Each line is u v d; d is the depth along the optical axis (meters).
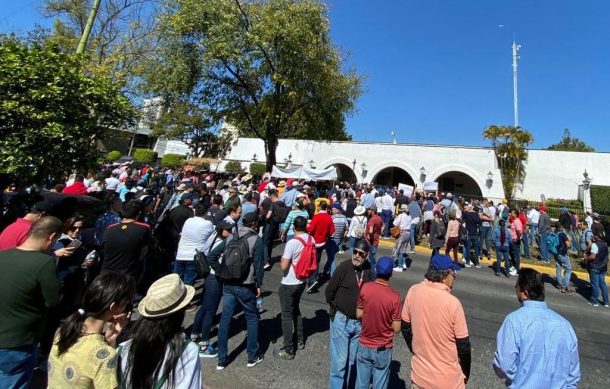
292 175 18.59
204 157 41.31
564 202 26.17
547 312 2.47
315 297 6.83
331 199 13.73
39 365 3.59
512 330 2.46
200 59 15.59
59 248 3.75
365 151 31.52
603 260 7.92
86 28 8.16
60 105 4.81
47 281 2.48
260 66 17.06
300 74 16.47
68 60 5.22
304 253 4.46
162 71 15.49
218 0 15.45
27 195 5.45
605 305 7.83
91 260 4.02
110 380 1.74
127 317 2.02
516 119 30.27
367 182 30.94
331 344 3.60
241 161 36.00
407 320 3.03
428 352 2.78
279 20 15.49
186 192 7.53
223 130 37.94
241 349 4.55
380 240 13.62
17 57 4.64
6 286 2.39
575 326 6.45
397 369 4.32
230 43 15.00
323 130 19.89
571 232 13.04
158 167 20.47
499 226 10.09
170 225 6.45
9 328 2.39
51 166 5.11
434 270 3.00
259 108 17.98
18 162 4.62
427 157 29.48
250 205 7.93
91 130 5.39
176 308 1.85
